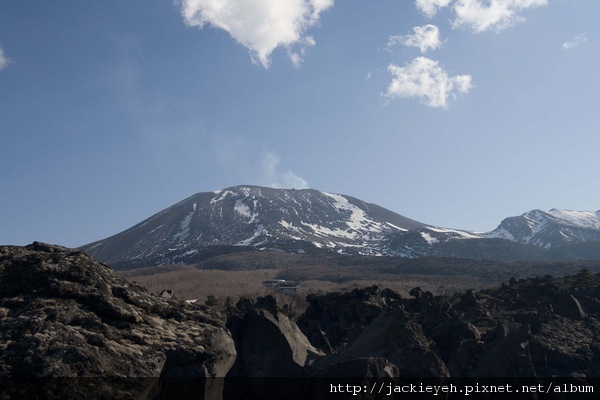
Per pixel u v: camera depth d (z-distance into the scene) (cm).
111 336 3147
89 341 3036
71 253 3562
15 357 2859
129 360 3047
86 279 3394
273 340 4344
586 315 6662
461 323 5709
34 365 2836
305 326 6556
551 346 5778
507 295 7494
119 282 3622
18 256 3438
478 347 5528
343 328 6259
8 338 2953
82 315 3181
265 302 4700
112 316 3278
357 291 7012
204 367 3225
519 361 5325
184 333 3425
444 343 5638
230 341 3525
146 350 3164
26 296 3241
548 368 5603
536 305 6856
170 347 3244
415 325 5094
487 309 6862
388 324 5066
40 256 3444
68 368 2859
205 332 3472
